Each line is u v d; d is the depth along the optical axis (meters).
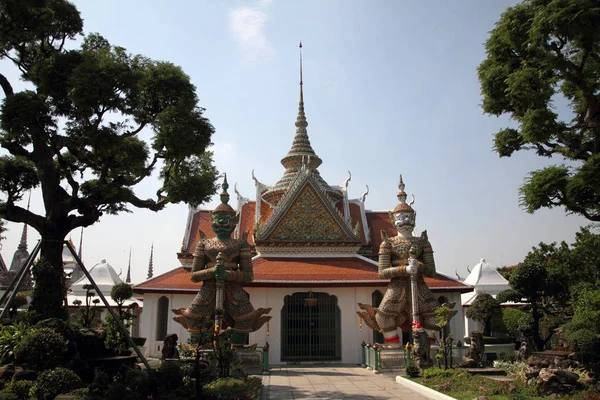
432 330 21.83
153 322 27.28
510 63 18.91
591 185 15.37
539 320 24.69
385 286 26.53
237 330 22.00
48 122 16.31
